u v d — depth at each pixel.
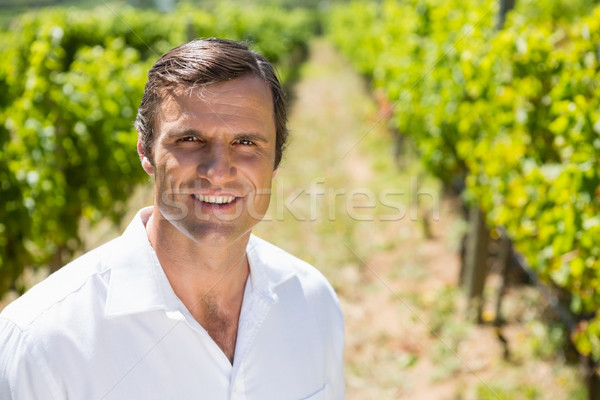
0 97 4.10
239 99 1.07
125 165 4.54
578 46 3.24
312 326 1.29
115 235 5.73
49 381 1.01
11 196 3.47
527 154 3.61
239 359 1.18
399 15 8.20
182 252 1.13
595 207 2.72
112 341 1.06
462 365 4.26
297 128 11.80
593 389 3.38
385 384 4.16
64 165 4.03
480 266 4.77
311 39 35.81
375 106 12.79
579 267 2.77
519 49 3.62
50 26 3.88
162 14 13.35
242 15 15.65
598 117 2.76
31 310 1.04
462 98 4.89
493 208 4.06
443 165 5.54
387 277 5.77
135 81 4.69
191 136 1.06
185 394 1.11
